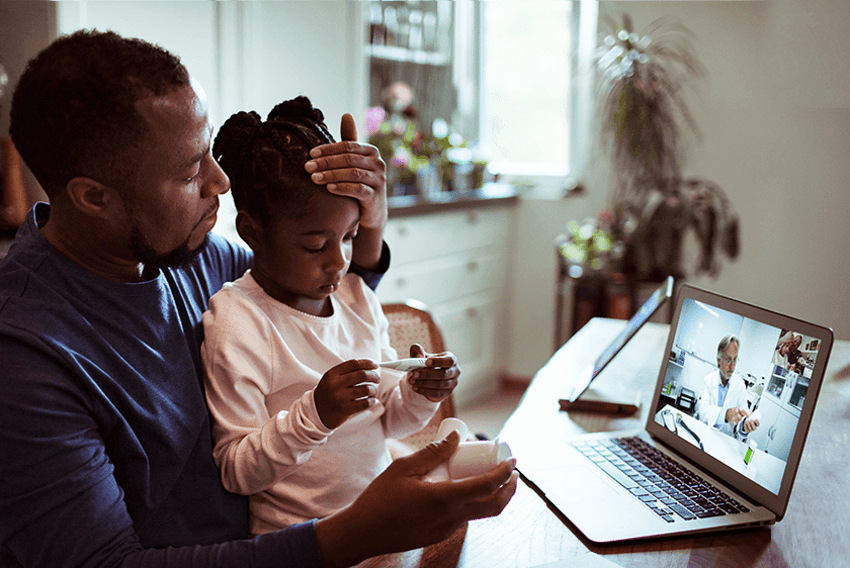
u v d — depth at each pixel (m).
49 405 0.65
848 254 3.06
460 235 3.23
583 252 3.08
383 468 0.96
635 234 3.00
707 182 3.21
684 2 3.17
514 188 3.63
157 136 0.68
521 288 3.68
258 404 0.84
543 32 3.61
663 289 1.26
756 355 0.92
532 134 3.72
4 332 0.65
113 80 0.66
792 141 3.08
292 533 0.69
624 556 0.78
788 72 3.04
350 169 0.81
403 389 0.94
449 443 0.69
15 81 1.94
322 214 0.81
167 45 2.06
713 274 3.26
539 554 0.79
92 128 0.66
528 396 1.35
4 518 0.64
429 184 3.19
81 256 0.75
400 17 3.32
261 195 0.82
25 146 0.69
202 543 0.81
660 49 3.17
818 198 3.07
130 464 0.74
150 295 0.79
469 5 3.68
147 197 0.71
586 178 3.48
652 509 0.88
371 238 1.00
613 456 1.03
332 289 0.87
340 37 2.71
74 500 0.65
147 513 0.76
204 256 1.00
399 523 0.66
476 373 3.50
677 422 1.06
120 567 0.66
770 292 3.20
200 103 0.73
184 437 0.78
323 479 0.88
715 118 3.18
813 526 0.87
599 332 1.85
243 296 0.87
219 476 0.82
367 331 0.99
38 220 0.81
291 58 2.48
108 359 0.73
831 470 1.04
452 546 0.81
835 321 3.12
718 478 0.96
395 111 3.32
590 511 0.87
